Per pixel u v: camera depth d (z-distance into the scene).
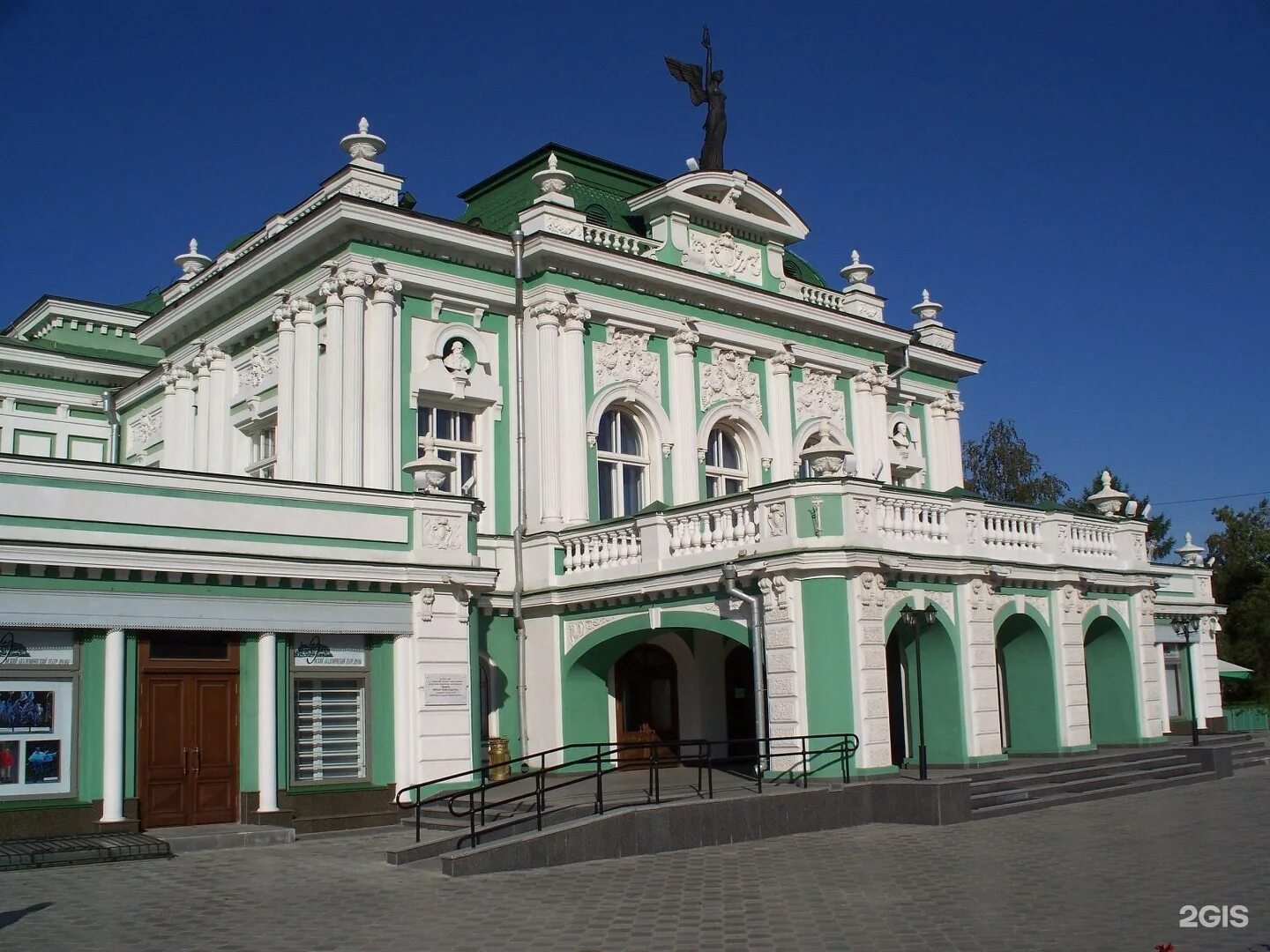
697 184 28.39
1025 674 25.62
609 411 27.14
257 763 18.03
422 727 19.53
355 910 12.55
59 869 15.03
